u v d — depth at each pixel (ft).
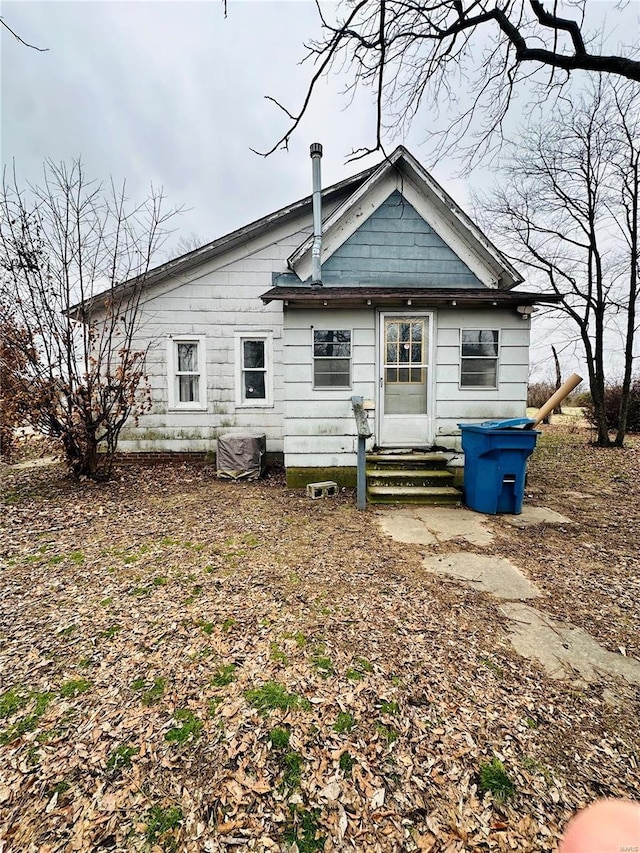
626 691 7.64
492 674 8.05
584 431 46.11
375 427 22.29
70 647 8.91
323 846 5.12
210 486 23.27
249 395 29.07
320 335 21.95
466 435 19.33
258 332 28.35
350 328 21.76
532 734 6.67
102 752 6.37
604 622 9.87
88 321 23.41
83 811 5.51
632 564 13.03
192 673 8.09
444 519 17.53
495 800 5.62
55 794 5.73
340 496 21.03
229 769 6.09
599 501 20.17
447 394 22.09
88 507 18.89
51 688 7.71
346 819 5.42
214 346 28.32
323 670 8.14
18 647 8.91
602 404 37.27
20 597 11.02
